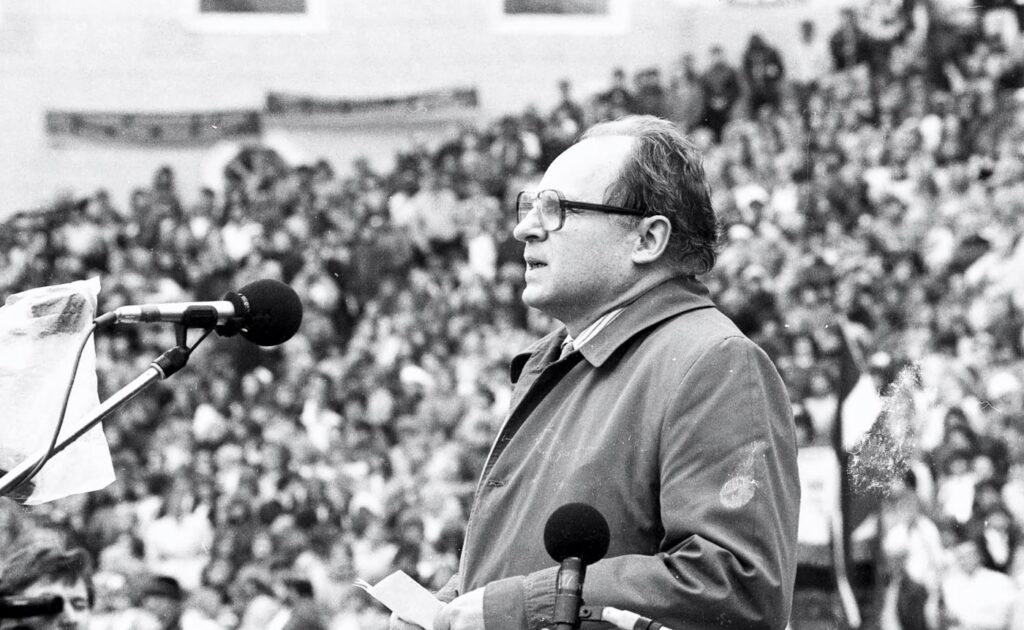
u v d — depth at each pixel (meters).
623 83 27.52
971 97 24.23
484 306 22.58
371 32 29.11
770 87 26.83
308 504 16.47
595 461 3.76
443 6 29.22
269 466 18.17
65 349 4.32
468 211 24.86
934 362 15.80
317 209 25.17
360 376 20.25
